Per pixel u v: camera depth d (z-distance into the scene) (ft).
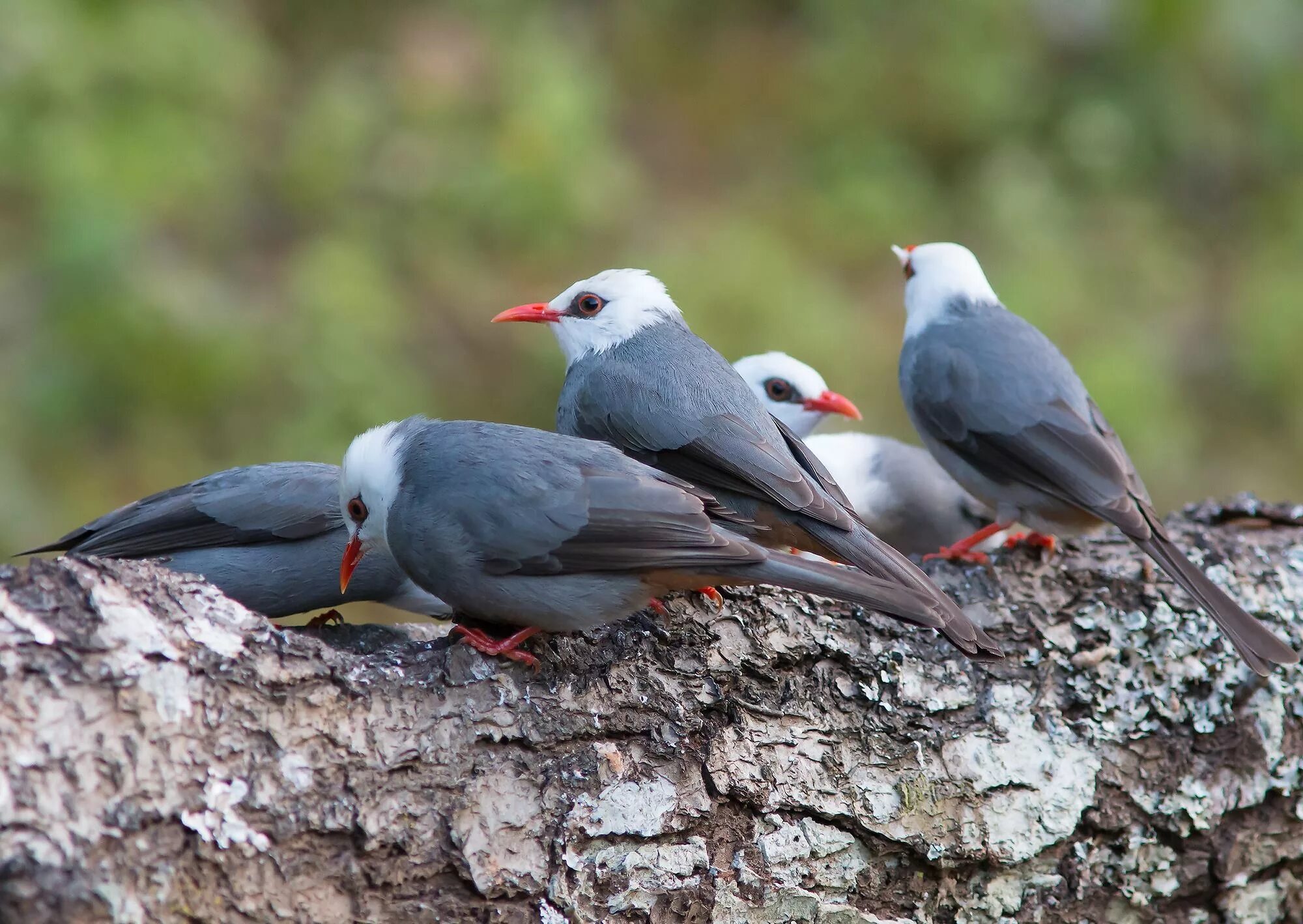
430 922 23.71
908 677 27.94
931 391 36.88
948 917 27.94
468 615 27.96
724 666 26.84
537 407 59.16
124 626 22.52
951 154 71.26
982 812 27.68
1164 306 68.03
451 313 61.72
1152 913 29.37
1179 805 28.99
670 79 73.82
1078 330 65.26
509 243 64.95
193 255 61.05
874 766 27.25
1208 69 75.31
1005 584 30.58
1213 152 73.77
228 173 64.39
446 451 27.63
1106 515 32.86
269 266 61.82
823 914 26.68
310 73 69.56
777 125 72.18
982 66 71.72
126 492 54.08
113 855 21.45
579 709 25.44
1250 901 30.01
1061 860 28.50
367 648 30.22
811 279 64.75
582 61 72.18
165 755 22.16
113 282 57.31
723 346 61.41
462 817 23.98
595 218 65.87
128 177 61.67
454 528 26.66
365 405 57.26
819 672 27.55
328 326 58.65
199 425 56.08
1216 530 33.78
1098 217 70.13
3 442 54.24
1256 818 29.81
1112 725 28.94
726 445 30.89
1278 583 31.86
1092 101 72.79
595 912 24.85
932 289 38.81
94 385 55.77
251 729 22.90
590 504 26.30
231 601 23.81
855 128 71.10
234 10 69.82
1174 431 62.64
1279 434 64.85
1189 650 29.76
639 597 26.37
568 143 66.28
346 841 23.21
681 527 26.04
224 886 22.30
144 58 64.85
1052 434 34.83
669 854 25.53
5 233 59.62
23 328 56.90
